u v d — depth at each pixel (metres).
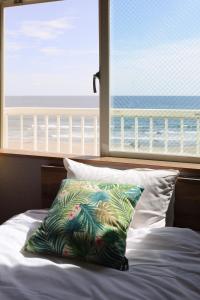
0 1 2.96
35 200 2.86
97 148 4.11
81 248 1.64
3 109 3.08
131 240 1.83
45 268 1.52
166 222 2.15
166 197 2.13
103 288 1.36
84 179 2.17
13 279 1.42
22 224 2.04
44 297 1.28
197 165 2.36
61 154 2.83
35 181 2.84
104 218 1.69
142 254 1.70
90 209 1.73
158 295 1.33
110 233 1.63
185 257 1.66
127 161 2.50
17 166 2.90
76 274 1.48
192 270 1.54
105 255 1.60
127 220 1.74
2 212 3.01
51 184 2.63
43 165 2.72
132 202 1.83
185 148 2.50
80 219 1.69
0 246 1.73
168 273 1.49
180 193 2.24
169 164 2.39
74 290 1.35
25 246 1.76
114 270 1.54
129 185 1.91
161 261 1.61
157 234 1.85
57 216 1.75
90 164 2.58
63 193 1.88
